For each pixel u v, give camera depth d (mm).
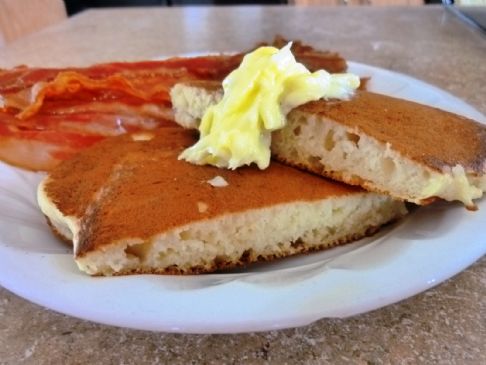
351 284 118
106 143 196
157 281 124
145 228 136
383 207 162
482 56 336
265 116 165
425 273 121
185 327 110
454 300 132
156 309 113
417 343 120
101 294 118
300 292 116
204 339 123
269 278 127
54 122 217
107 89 225
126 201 146
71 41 393
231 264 149
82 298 117
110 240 131
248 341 122
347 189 160
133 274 134
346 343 121
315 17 439
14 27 437
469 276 141
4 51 373
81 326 128
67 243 157
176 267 142
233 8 480
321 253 157
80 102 224
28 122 215
